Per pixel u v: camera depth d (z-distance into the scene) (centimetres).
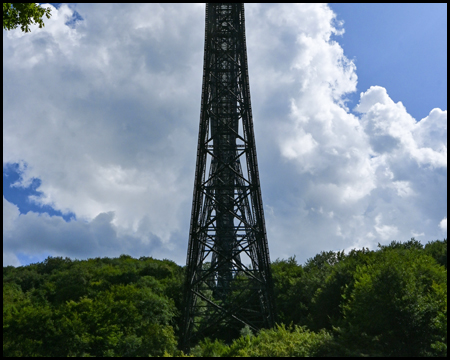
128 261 8194
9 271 7075
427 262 3062
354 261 3900
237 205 3453
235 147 3678
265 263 3262
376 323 2302
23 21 1847
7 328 3012
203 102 3272
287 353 2228
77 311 3366
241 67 3403
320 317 3638
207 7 3484
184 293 3297
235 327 3981
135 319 3538
